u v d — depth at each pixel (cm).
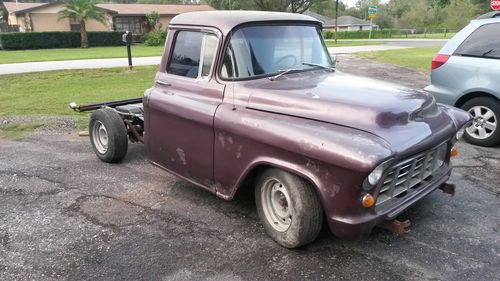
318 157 310
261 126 349
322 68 449
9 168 579
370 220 313
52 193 494
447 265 341
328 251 362
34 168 578
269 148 344
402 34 7106
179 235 394
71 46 4025
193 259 356
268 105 364
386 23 9644
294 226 344
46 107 978
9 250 376
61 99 1076
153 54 2638
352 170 294
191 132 416
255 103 372
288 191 342
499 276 327
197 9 5144
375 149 295
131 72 1612
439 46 3066
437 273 331
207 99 406
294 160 329
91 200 473
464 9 7156
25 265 354
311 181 319
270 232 376
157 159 475
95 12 4062
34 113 917
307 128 329
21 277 339
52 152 649
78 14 3931
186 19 445
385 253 358
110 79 1435
